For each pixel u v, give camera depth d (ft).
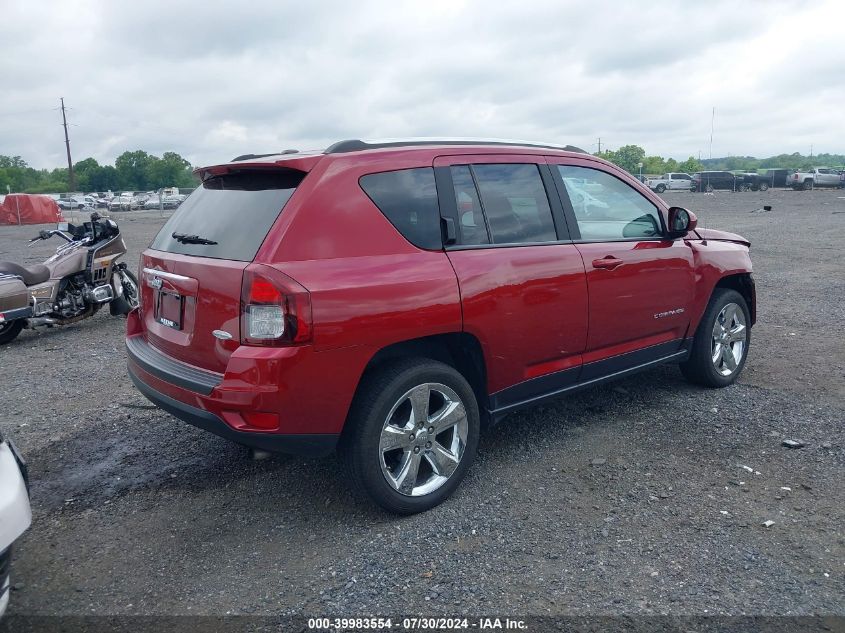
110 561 11.50
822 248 49.78
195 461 15.25
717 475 13.64
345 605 10.09
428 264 12.34
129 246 65.98
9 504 8.77
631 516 12.21
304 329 10.89
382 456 11.99
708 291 17.63
